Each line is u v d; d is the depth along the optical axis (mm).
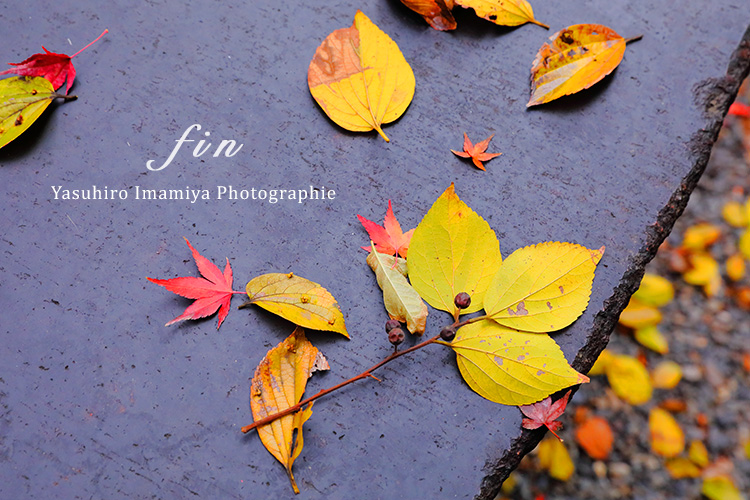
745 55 1004
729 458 1208
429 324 943
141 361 933
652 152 983
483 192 972
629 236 968
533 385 925
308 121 979
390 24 1000
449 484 923
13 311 939
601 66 984
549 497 1195
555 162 979
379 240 947
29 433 921
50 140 968
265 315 941
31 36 987
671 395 1234
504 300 935
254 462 919
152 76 982
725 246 1341
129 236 955
